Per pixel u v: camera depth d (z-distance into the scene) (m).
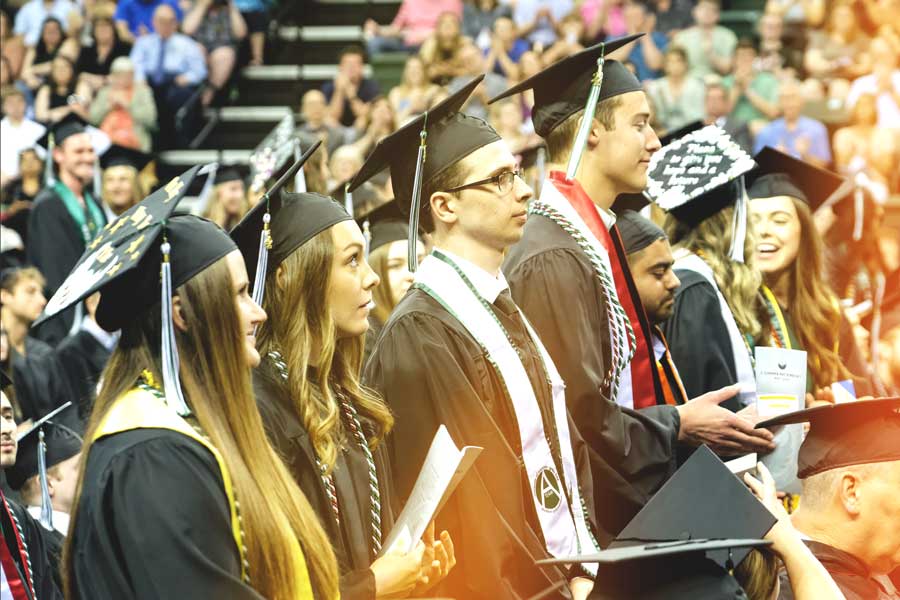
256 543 4.69
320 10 27.05
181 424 4.68
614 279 7.46
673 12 22.20
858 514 5.95
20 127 20.36
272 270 5.77
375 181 14.56
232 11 24.42
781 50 22.67
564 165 7.55
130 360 4.84
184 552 4.50
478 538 6.13
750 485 5.92
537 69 21.03
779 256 9.09
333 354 5.82
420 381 6.40
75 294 4.79
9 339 12.93
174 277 4.81
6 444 7.19
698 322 8.16
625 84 7.45
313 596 4.89
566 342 7.03
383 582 5.43
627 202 8.73
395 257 9.34
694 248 8.62
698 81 20.84
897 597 6.14
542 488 6.45
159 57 23.03
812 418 6.06
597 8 22.45
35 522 6.47
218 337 4.80
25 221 17.34
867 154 20.08
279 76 25.09
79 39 23.14
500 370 6.47
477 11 23.03
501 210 6.58
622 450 7.02
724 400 7.64
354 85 21.88
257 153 13.95
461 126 6.65
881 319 11.62
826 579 5.37
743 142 20.20
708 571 5.23
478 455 5.90
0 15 23.08
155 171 22.03
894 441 5.93
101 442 4.71
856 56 22.06
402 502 6.35
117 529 4.54
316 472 5.50
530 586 6.21
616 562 5.29
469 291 6.59
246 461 4.77
